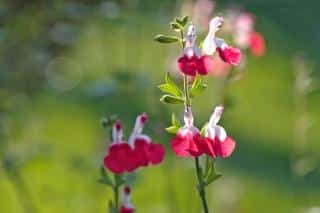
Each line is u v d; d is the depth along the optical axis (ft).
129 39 31.65
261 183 36.40
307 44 51.98
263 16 51.72
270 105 44.27
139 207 31.68
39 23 29.04
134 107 40.86
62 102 42.01
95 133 39.78
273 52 50.42
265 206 34.45
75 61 40.75
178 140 13.62
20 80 28.71
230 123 40.16
